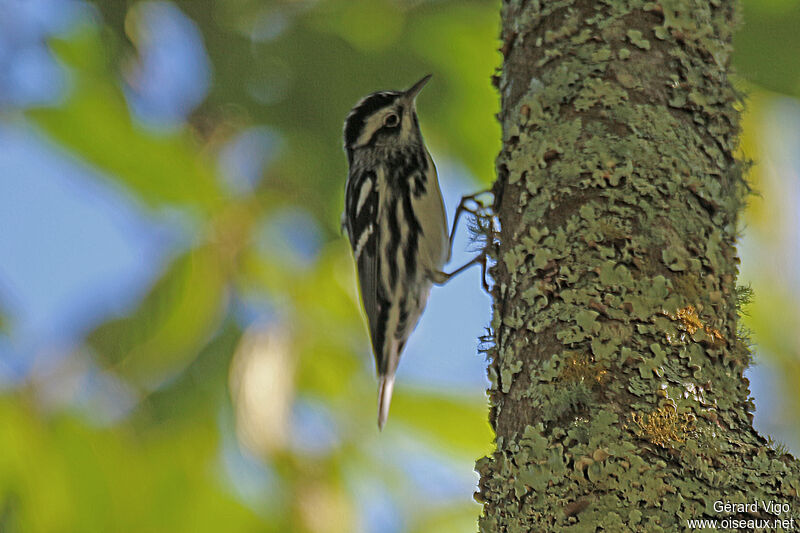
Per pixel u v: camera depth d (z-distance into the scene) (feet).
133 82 33.91
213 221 33.58
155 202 32.86
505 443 18.34
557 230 18.95
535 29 21.26
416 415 35.60
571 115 19.86
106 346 34.27
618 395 17.37
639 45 20.17
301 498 33.96
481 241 25.04
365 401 35.50
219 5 34.55
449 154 36.42
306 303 34.19
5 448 33.91
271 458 33.37
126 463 34.27
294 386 33.58
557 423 17.46
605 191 18.95
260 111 34.45
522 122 20.53
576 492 16.80
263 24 34.76
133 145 32.53
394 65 34.99
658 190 18.94
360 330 35.14
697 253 18.72
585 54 20.26
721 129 20.20
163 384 34.24
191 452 34.14
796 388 36.91
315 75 34.60
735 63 32.42
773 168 34.65
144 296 33.88
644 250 18.44
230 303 33.83
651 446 16.90
